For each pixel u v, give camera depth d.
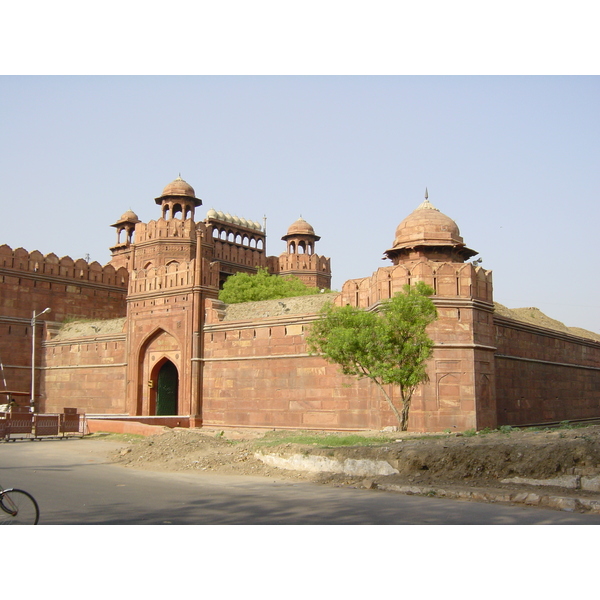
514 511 6.34
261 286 29.67
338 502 6.90
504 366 18.36
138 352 23.22
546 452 7.82
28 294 27.34
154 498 7.14
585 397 24.67
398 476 8.39
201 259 21.72
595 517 6.04
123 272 30.78
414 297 13.38
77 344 25.83
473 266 15.70
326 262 37.84
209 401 20.78
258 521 5.86
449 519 5.95
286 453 9.70
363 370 13.80
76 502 6.86
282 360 18.84
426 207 19.39
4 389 26.09
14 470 10.15
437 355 14.88
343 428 17.02
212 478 9.05
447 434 12.27
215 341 20.92
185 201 30.86
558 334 22.39
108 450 13.38
